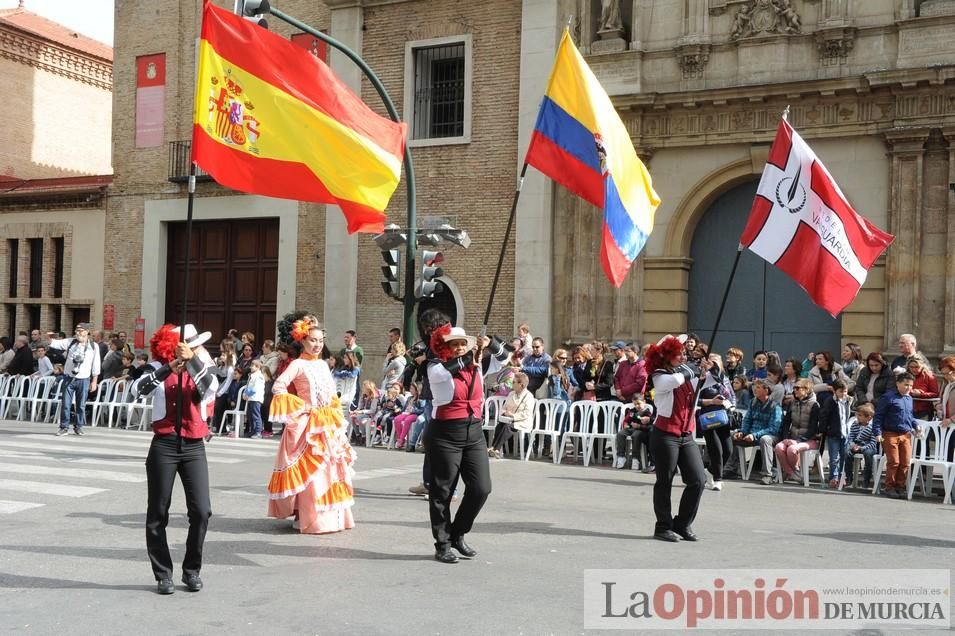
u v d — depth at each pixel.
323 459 9.00
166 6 26.12
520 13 20.89
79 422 17.80
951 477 12.25
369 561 7.82
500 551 8.27
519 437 16.27
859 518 10.67
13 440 16.23
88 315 27.20
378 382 22.39
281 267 24.14
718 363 13.26
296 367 9.08
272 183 9.70
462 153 21.47
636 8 19.50
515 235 20.72
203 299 25.55
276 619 6.15
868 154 17.55
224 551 8.13
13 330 28.47
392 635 5.84
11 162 30.80
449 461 7.80
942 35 16.88
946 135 16.67
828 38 17.72
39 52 31.56
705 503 11.52
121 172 26.56
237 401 18.70
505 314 20.81
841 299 10.70
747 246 10.46
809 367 16.17
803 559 8.15
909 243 17.05
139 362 21.38
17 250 28.41
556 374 16.47
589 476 13.79
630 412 14.94
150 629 5.93
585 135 10.18
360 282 22.78
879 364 14.09
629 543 8.72
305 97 9.91
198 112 9.06
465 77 21.48
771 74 18.25
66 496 10.76
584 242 19.91
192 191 7.44
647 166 19.36
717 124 18.70
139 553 8.01
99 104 34.09
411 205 15.49
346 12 22.89
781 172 10.54
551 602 6.62
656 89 19.28
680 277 19.20
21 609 6.35
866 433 13.37
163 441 6.77
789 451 13.45
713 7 18.84
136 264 26.25
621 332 19.50
